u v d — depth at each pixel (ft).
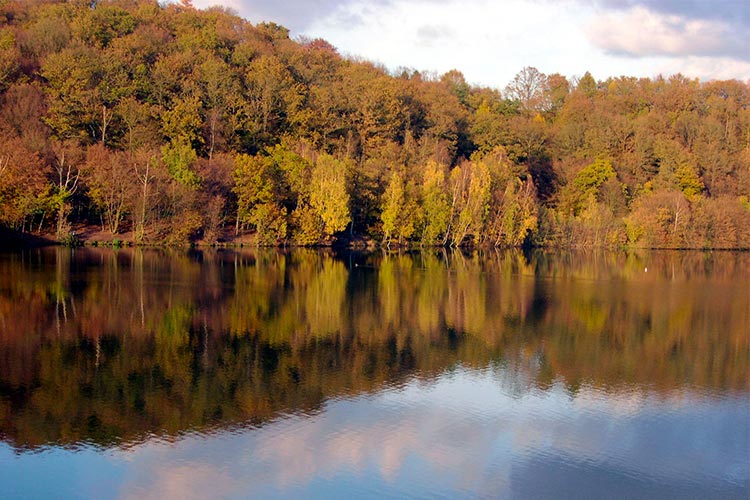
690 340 132.16
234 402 89.10
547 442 79.36
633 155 426.51
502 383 101.09
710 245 386.52
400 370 106.01
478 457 74.69
